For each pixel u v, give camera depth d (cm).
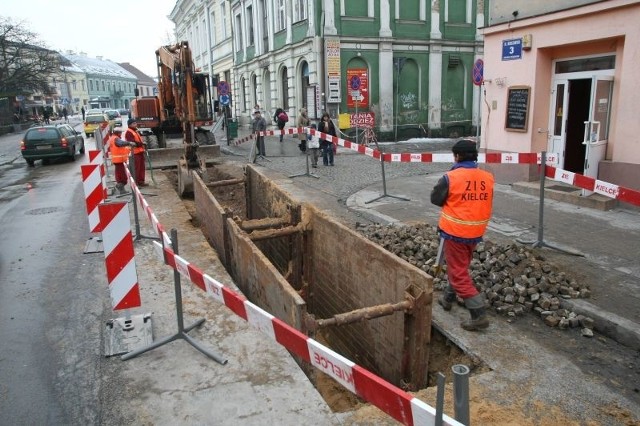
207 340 435
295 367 392
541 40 951
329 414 333
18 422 342
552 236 688
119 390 370
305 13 2011
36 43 4412
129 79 11250
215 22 3475
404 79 2181
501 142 1068
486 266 545
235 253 598
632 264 577
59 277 628
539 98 988
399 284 439
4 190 1320
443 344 452
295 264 672
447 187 438
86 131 3259
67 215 980
